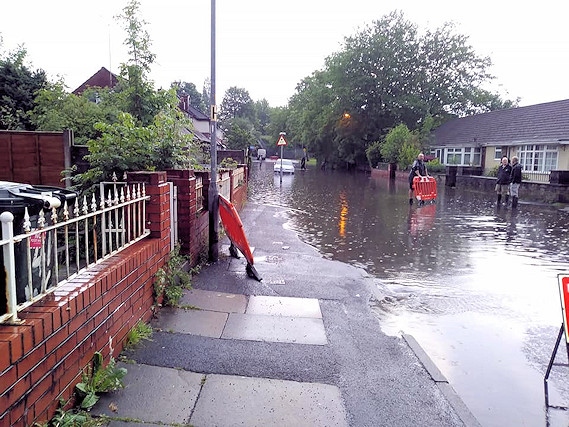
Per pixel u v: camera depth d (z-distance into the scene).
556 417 3.38
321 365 3.93
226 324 4.68
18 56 15.42
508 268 7.86
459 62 45.72
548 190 19.17
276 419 3.13
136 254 4.16
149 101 10.30
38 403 2.57
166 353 3.94
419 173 17.78
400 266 7.89
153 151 5.96
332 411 3.27
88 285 3.20
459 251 9.18
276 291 5.88
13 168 8.49
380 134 45.56
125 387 3.37
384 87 46.09
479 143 32.84
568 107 28.55
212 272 6.47
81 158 8.54
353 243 9.77
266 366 3.85
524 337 4.89
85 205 3.46
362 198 19.61
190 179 6.03
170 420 3.03
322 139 55.66
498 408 3.49
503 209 16.34
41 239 2.91
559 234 11.28
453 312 5.61
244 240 6.55
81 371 3.09
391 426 3.14
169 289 5.09
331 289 6.16
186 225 6.04
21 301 2.85
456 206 17.06
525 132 29.59
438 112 46.03
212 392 3.40
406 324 5.16
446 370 4.08
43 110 12.23
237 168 15.13
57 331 2.75
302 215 13.99
